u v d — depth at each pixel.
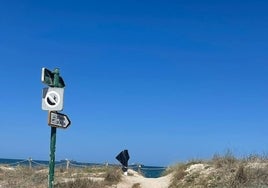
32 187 22.28
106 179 24.88
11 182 23.66
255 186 17.70
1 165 33.00
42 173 27.23
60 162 33.94
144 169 35.16
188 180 21.09
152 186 23.45
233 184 18.38
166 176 25.55
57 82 11.83
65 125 12.18
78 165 32.84
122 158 28.36
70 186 21.97
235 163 20.69
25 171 28.23
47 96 11.73
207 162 23.09
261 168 19.08
